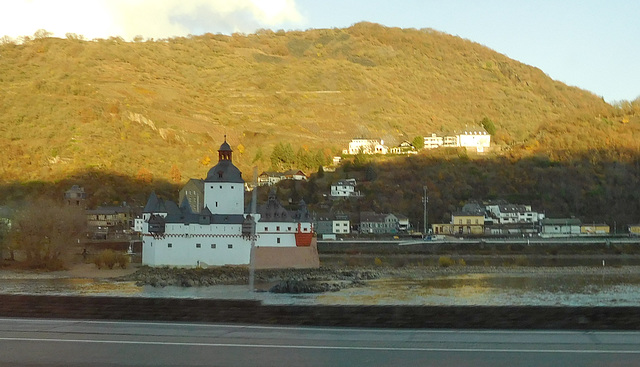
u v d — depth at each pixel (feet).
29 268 529.45
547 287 442.09
